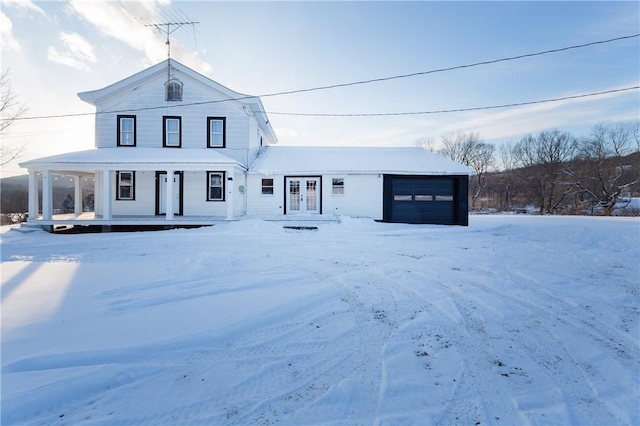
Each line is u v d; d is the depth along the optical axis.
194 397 2.93
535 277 7.13
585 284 6.61
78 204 19.30
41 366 3.36
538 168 45.59
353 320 4.79
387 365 3.53
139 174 17.61
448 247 11.08
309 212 18.44
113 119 17.56
